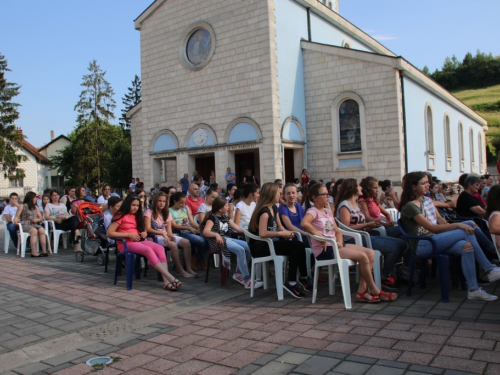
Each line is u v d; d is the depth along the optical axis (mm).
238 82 20531
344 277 5992
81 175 49406
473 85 108938
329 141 20953
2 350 4848
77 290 7672
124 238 7766
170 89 23000
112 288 7785
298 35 21703
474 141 37688
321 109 21125
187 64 22266
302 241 7586
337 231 6746
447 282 5930
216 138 21297
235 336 5078
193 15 22031
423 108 22656
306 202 8016
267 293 7219
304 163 21344
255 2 19953
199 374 4066
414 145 21047
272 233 6723
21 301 6996
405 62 19188
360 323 5242
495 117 84625
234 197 9672
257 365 4180
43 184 54094
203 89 21734
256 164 22797
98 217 10453
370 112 19734
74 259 11227
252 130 20125
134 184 24016
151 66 23750
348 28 26391
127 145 48344
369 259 6129
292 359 4262
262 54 19766
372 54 19531
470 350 4168
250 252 7234
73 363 4547
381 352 4270
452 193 25016
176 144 22781
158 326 5699
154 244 7855
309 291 7062
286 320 5578
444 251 6129
